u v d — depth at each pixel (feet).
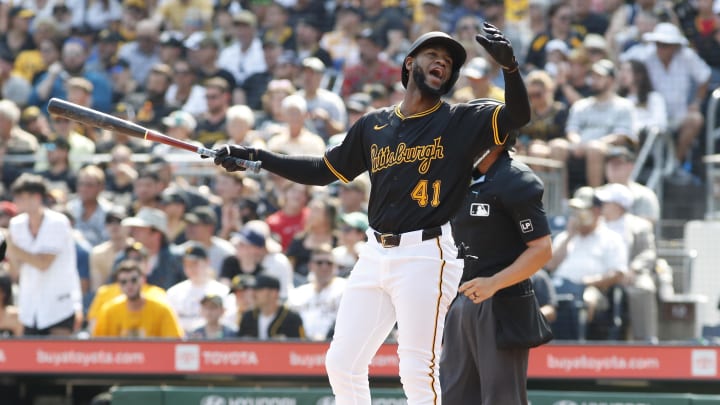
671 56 119.75
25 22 156.46
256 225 101.60
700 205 114.93
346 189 106.11
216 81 126.62
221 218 112.37
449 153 51.26
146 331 97.50
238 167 55.67
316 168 55.67
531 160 108.78
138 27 148.46
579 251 98.07
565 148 111.14
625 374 92.02
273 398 89.61
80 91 135.85
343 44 143.33
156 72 138.41
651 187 114.83
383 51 141.38
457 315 64.80
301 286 100.27
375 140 52.90
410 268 51.26
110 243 108.37
